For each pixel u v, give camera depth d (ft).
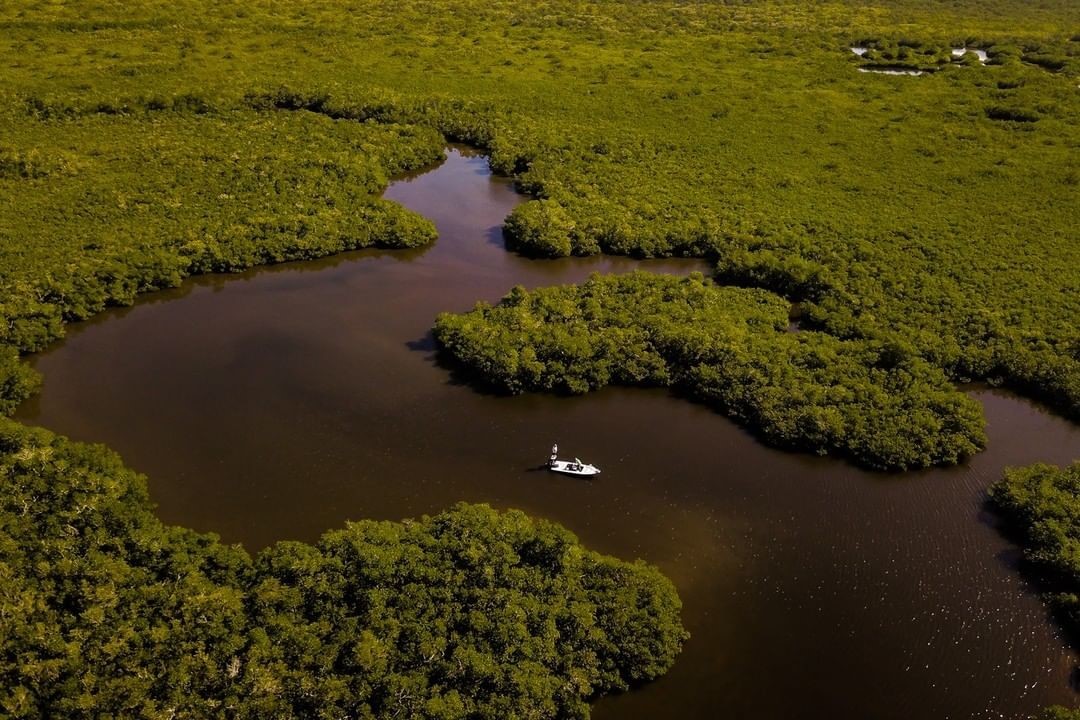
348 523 172.65
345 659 145.28
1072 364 227.81
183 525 181.06
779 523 185.57
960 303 255.91
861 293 261.65
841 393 214.69
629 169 347.77
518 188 345.72
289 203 309.01
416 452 203.51
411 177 359.25
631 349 228.43
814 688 152.35
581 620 153.69
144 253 272.10
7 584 151.64
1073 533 176.65
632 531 182.91
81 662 141.69
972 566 175.94
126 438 206.08
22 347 233.55
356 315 259.39
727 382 220.84
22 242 272.51
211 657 144.46
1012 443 211.00
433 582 159.53
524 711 140.26
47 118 369.50
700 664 155.94
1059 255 286.25
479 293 273.75
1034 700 150.82
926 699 150.82
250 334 248.93
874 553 178.81
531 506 188.65
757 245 290.56
